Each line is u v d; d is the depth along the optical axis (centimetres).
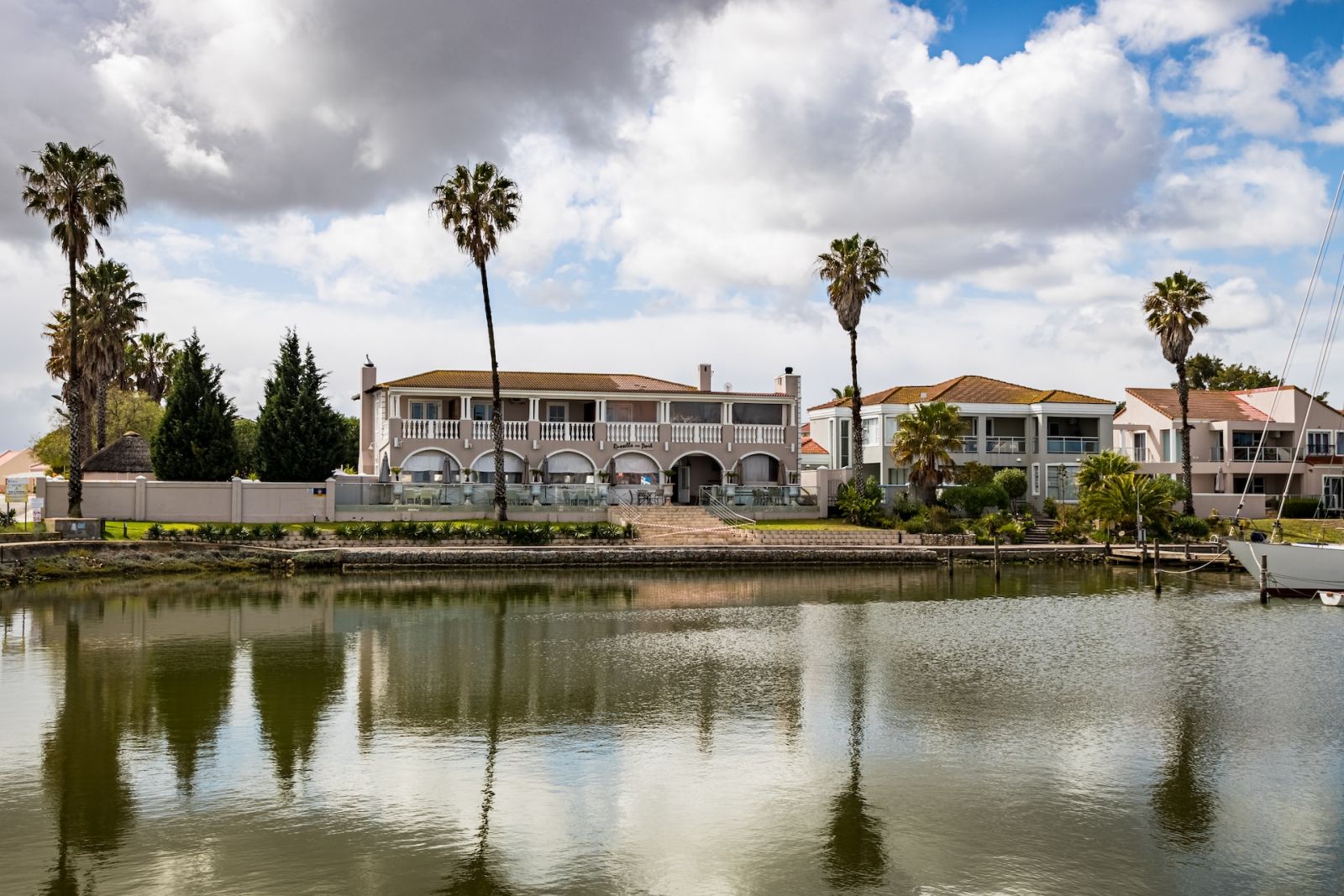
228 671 2234
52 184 4281
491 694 2030
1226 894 1138
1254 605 3528
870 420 6781
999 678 2214
